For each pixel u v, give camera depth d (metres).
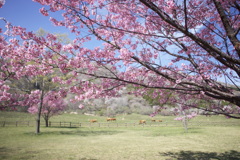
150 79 5.17
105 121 38.50
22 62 4.34
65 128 25.34
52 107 25.03
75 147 12.02
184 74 4.73
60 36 14.77
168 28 4.55
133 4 4.06
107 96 4.80
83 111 47.56
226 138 15.52
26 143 13.37
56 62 4.09
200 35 5.04
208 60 4.96
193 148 11.81
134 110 49.84
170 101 5.74
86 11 3.88
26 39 3.93
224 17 3.54
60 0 3.74
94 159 9.01
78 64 4.02
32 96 6.34
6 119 30.02
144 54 4.90
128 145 12.89
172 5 3.39
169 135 18.36
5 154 9.59
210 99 5.69
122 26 4.52
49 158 9.02
